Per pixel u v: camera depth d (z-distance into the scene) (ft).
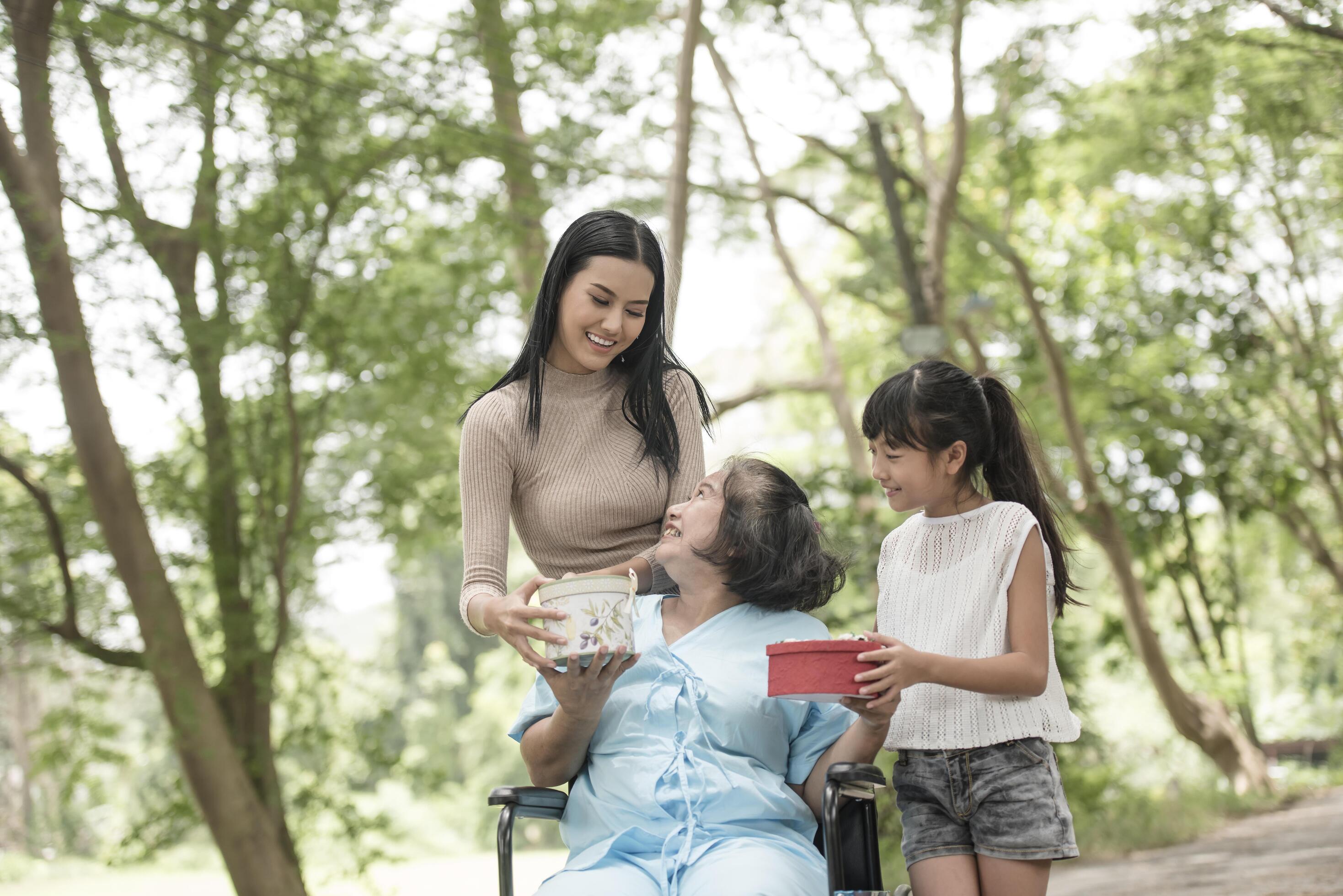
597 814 7.89
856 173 47.91
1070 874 30.42
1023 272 45.60
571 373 8.91
